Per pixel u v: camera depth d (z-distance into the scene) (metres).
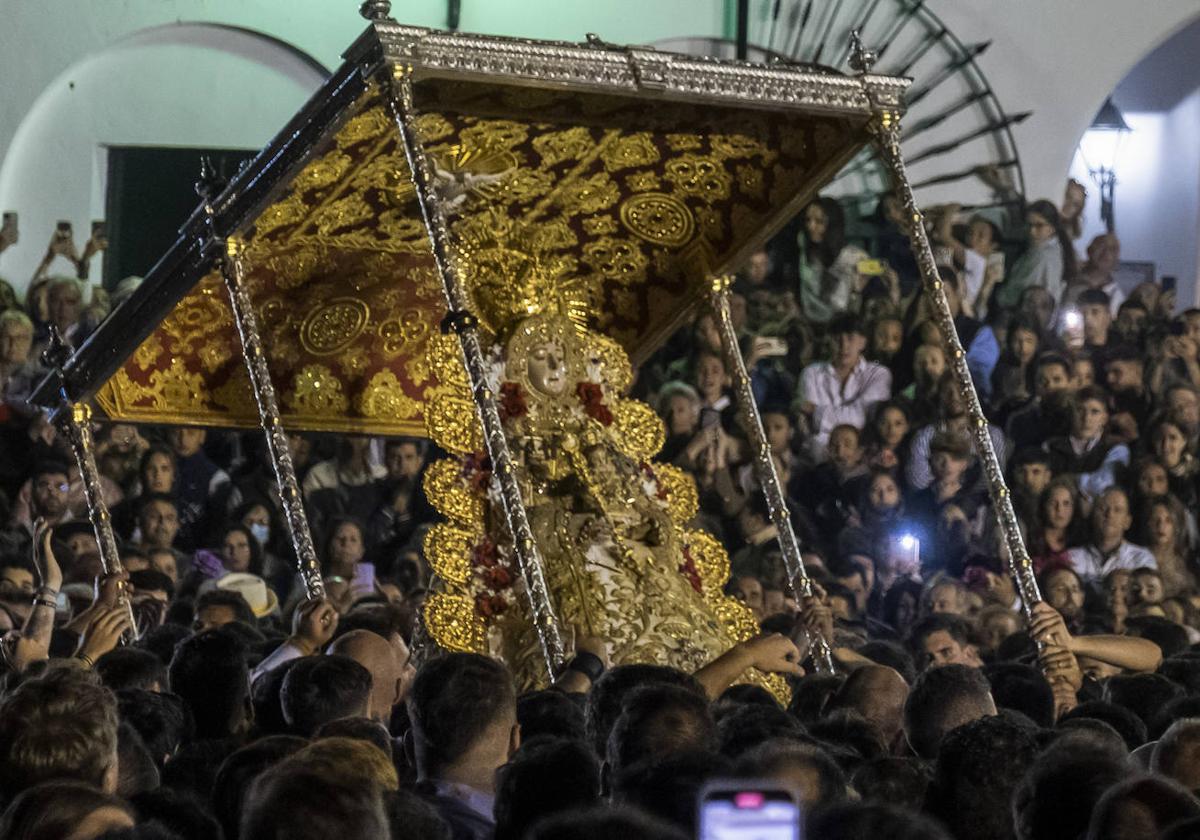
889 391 26.27
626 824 4.50
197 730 9.52
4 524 23.25
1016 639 14.95
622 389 14.80
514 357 14.22
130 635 14.11
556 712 8.74
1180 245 32.06
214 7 26.61
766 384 25.97
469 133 13.02
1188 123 32.38
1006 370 26.56
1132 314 27.31
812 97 12.95
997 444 25.72
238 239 13.41
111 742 6.89
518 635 13.55
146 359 14.88
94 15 26.38
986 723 6.79
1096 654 12.22
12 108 26.17
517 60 11.98
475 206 14.02
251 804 5.34
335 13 27.06
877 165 27.55
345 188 13.31
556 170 13.73
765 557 22.16
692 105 12.99
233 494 23.11
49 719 6.79
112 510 22.89
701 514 24.50
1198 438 26.06
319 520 23.11
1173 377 26.69
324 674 8.60
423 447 23.62
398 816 5.85
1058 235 27.97
